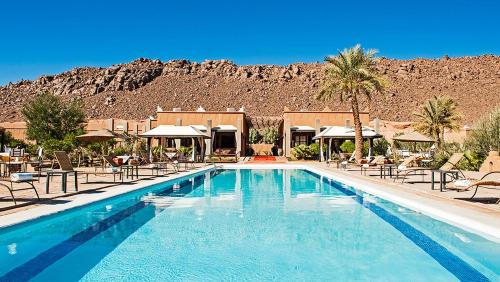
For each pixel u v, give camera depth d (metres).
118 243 5.68
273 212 8.29
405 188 11.07
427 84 120.75
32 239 5.85
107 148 24.92
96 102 121.06
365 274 4.40
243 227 6.79
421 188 11.02
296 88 124.12
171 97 122.31
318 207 8.91
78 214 7.80
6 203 7.53
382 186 11.83
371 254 5.16
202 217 7.71
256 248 5.45
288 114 38.22
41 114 39.59
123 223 7.07
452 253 5.12
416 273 4.41
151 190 11.94
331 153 32.75
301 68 136.50
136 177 14.55
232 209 8.67
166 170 19.67
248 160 33.38
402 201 8.81
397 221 7.18
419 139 19.94
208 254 5.15
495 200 8.38
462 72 125.12
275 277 4.30
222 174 20.05
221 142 41.06
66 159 10.39
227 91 124.88
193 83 131.38
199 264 4.75
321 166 24.52
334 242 5.76
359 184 12.49
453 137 37.41
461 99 109.06
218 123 37.81
